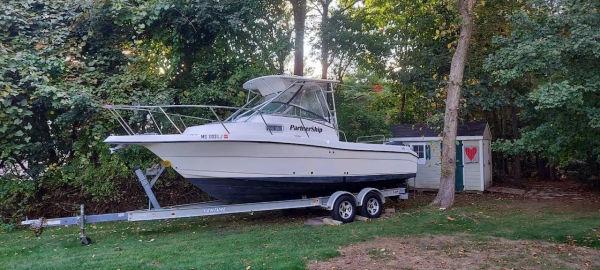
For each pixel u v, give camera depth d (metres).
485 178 14.81
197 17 11.45
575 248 6.78
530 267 5.83
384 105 18.94
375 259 6.13
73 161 10.57
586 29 6.94
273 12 13.38
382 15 16.06
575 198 12.69
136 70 11.42
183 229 8.78
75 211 10.34
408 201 12.49
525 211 10.38
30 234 8.72
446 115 11.09
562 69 7.33
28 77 9.34
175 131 11.25
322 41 13.83
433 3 14.42
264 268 5.60
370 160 10.14
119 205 10.52
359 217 9.55
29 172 10.27
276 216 10.18
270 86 9.55
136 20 11.12
